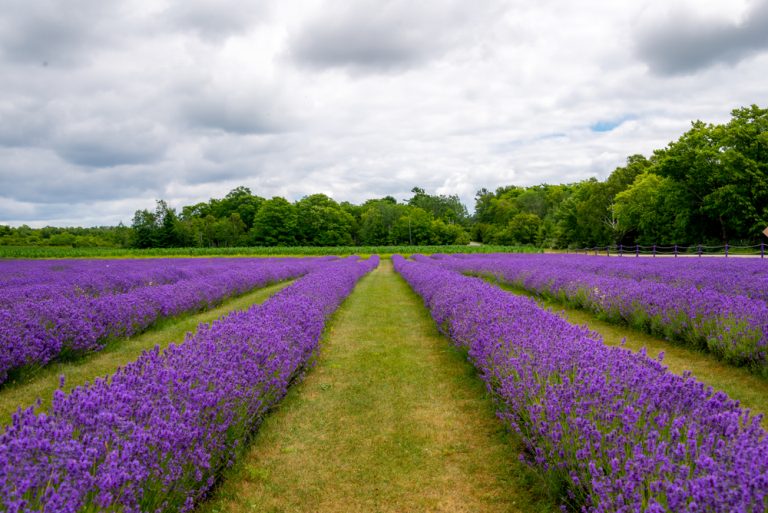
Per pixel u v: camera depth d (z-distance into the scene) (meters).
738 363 6.51
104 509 2.38
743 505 2.04
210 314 12.41
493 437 4.73
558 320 6.39
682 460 2.69
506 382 4.59
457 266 25.36
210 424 3.65
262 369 4.84
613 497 2.65
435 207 135.62
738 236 40.66
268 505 3.62
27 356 6.28
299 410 5.55
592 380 3.82
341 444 4.67
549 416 3.60
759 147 38.97
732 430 2.78
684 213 41.84
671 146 43.50
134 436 2.86
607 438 3.15
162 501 2.94
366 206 134.50
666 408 3.33
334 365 7.47
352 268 22.70
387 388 6.30
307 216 94.62
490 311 6.96
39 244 89.50
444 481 3.96
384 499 3.72
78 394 3.19
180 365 4.41
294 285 11.65
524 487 3.81
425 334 9.70
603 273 17.17
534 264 22.06
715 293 8.38
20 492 2.08
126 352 8.04
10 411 5.27
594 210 61.12
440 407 5.58
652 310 8.73
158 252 61.19
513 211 105.31
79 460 2.49
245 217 109.62
